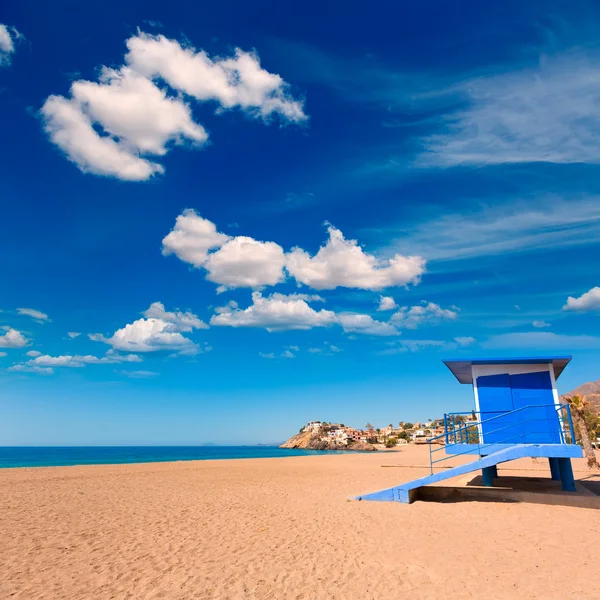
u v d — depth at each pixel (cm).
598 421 4619
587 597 634
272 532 1082
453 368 1625
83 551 912
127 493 1850
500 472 2422
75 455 11169
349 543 962
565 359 1458
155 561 840
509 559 822
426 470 2994
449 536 998
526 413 1467
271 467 3472
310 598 650
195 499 1670
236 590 684
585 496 1358
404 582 711
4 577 741
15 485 2139
